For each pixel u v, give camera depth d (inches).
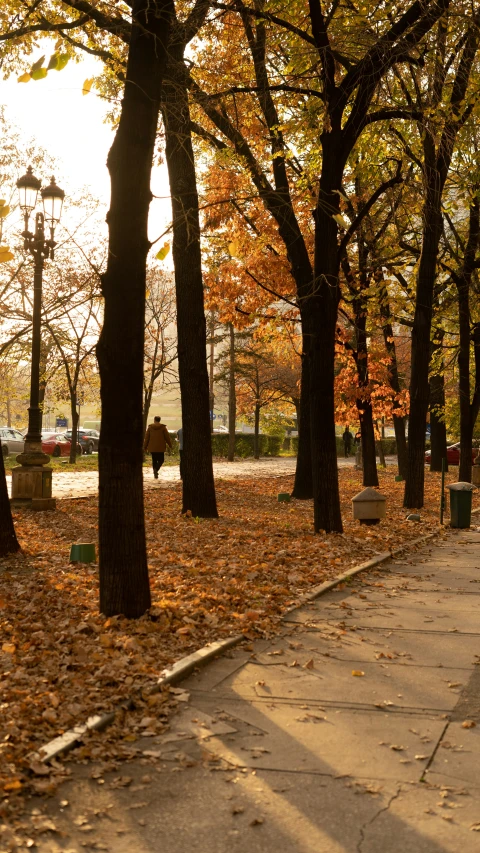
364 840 160.2
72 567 470.3
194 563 470.3
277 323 909.2
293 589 408.2
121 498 336.8
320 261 581.0
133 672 257.9
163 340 1830.7
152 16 327.3
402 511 825.5
